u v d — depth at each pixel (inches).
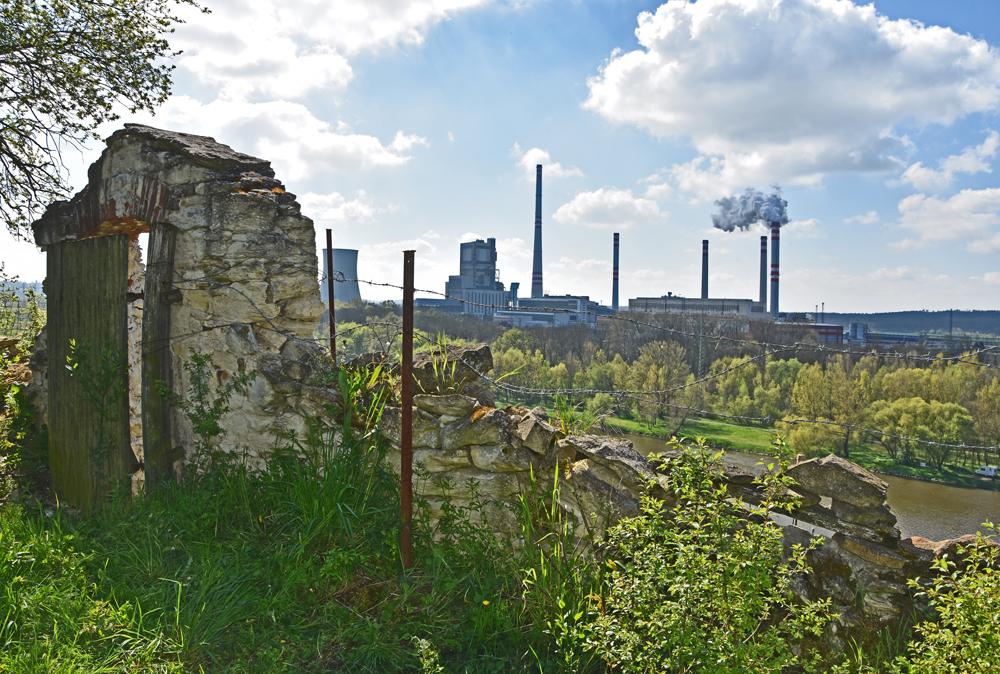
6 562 159.3
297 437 201.8
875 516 158.1
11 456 248.4
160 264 221.3
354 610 158.7
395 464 187.5
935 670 122.2
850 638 155.5
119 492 208.7
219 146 242.7
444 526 179.2
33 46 359.9
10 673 123.7
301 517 182.4
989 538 136.5
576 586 160.7
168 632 146.1
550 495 177.2
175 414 225.1
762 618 138.7
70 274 243.3
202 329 221.0
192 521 185.2
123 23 378.3
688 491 142.7
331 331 265.6
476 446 179.0
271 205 219.8
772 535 133.1
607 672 145.3
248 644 147.0
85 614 145.9
